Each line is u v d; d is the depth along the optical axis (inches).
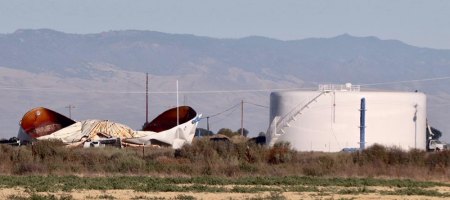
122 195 4653.1
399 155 7450.8
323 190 5118.1
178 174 6510.8
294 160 7652.6
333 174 6668.3
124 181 5565.9
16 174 6417.3
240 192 4904.0
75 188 5032.0
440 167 7017.7
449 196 4830.2
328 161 7121.1
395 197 4734.3
